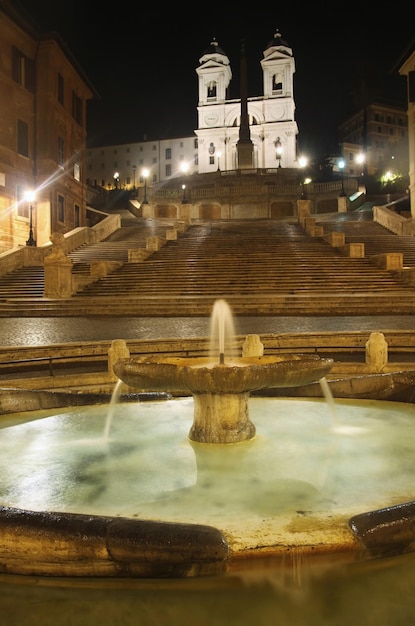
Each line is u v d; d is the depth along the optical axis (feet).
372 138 309.63
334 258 81.25
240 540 8.96
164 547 8.49
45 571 8.88
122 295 72.23
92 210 163.53
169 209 199.93
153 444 16.67
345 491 12.23
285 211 194.39
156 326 49.62
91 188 238.89
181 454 15.53
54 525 8.95
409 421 19.07
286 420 19.40
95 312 62.13
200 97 301.63
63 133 136.05
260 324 49.83
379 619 7.75
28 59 124.16
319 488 12.47
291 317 56.85
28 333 44.80
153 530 8.73
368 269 76.13
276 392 23.38
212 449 15.99
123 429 18.45
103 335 42.91
